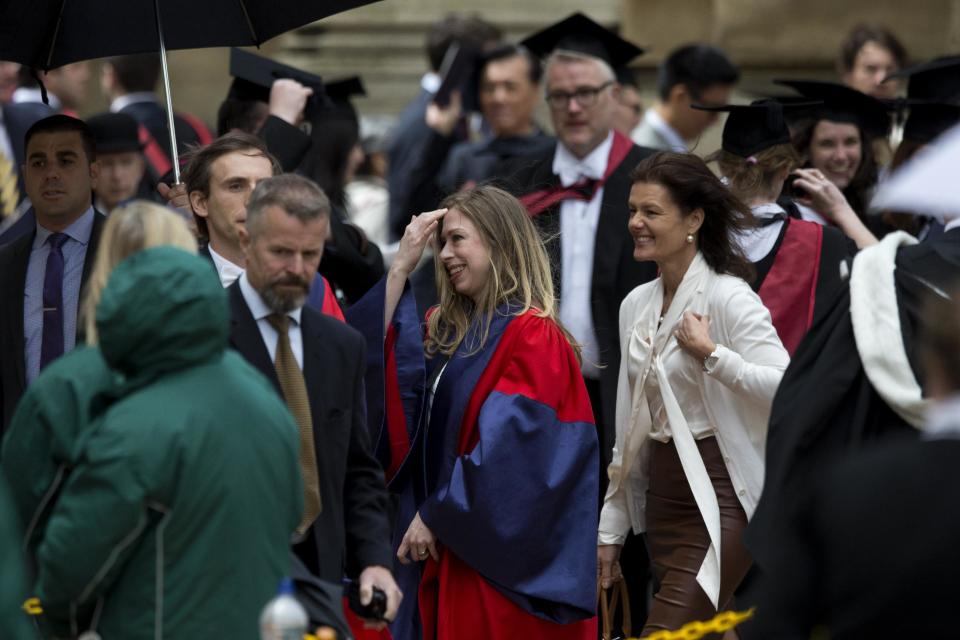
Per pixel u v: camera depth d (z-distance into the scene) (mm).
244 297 17906
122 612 14492
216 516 14445
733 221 22188
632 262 27125
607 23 53625
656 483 22312
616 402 24500
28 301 22062
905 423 17703
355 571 18281
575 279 27312
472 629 21484
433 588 22141
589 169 27859
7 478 15445
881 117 28641
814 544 13227
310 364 18031
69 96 39000
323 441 17906
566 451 21734
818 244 24875
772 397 21141
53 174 22156
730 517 21625
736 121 25297
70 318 22000
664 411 22125
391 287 22719
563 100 27875
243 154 20578
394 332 22750
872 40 35750
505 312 22266
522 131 36875
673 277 22469
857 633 12234
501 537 21266
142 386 14727
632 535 26016
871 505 12352
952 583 12008
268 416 15086
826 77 46250
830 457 17891
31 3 22672
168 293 14594
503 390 21781
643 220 22203
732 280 22141
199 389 14688
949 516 12141
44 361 21828
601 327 26922
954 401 13031
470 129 43594
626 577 26297
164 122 33469
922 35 45406
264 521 14820
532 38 29531
